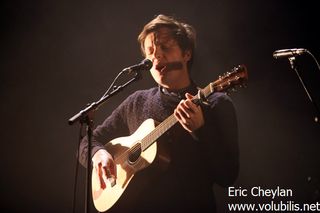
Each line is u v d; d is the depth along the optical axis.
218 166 4.14
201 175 4.30
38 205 8.66
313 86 7.94
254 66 8.27
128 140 4.79
